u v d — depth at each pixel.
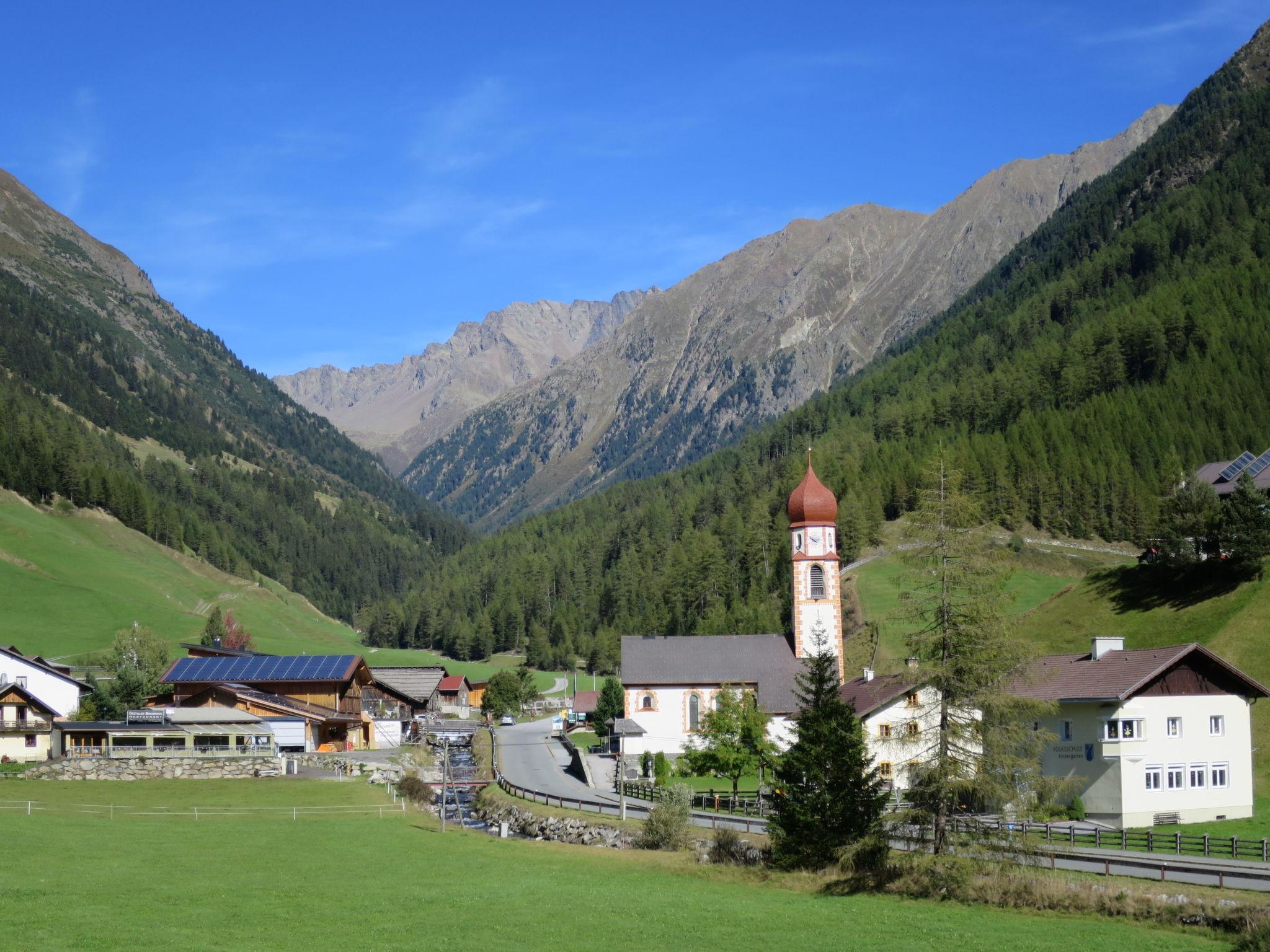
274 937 44.53
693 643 117.25
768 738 104.31
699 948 45.25
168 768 98.06
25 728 103.12
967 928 48.75
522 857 66.12
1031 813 57.62
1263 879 51.34
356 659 129.00
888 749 76.44
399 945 44.16
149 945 41.56
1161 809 75.75
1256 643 108.62
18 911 45.47
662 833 70.56
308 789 93.44
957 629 58.22
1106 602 131.62
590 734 149.75
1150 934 47.19
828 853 60.91
